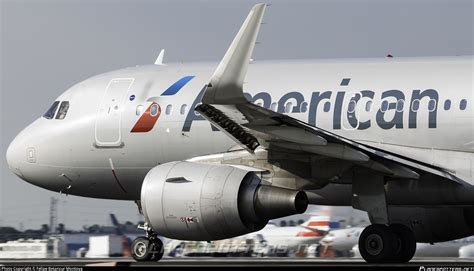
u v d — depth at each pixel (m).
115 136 95.56
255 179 84.75
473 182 84.25
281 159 84.94
